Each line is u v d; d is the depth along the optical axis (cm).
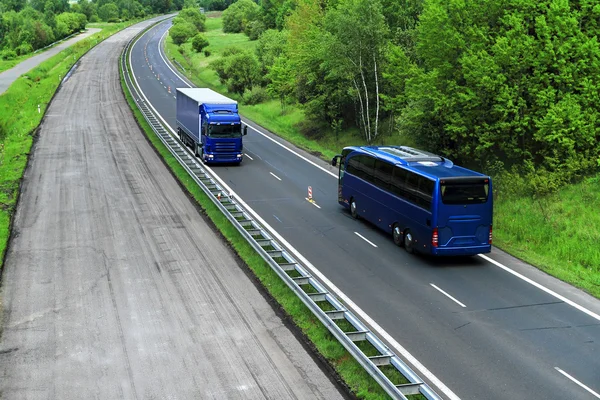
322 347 1642
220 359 1588
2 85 7569
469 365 1579
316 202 3212
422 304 1972
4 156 4103
